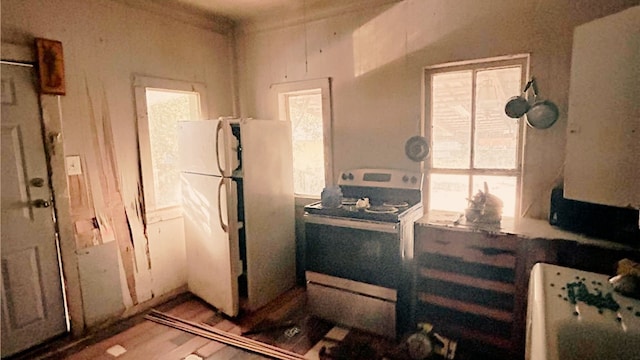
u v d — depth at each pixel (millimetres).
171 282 3039
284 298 2969
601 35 1660
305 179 3330
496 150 2424
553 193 2031
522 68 2268
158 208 2926
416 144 2623
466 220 2242
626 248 1682
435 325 2230
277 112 3318
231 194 2543
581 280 1370
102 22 2500
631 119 1581
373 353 2166
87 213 2479
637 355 1005
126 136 2682
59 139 2301
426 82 2600
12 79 2105
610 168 1679
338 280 2453
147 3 2740
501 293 2068
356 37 2828
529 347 1331
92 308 2510
